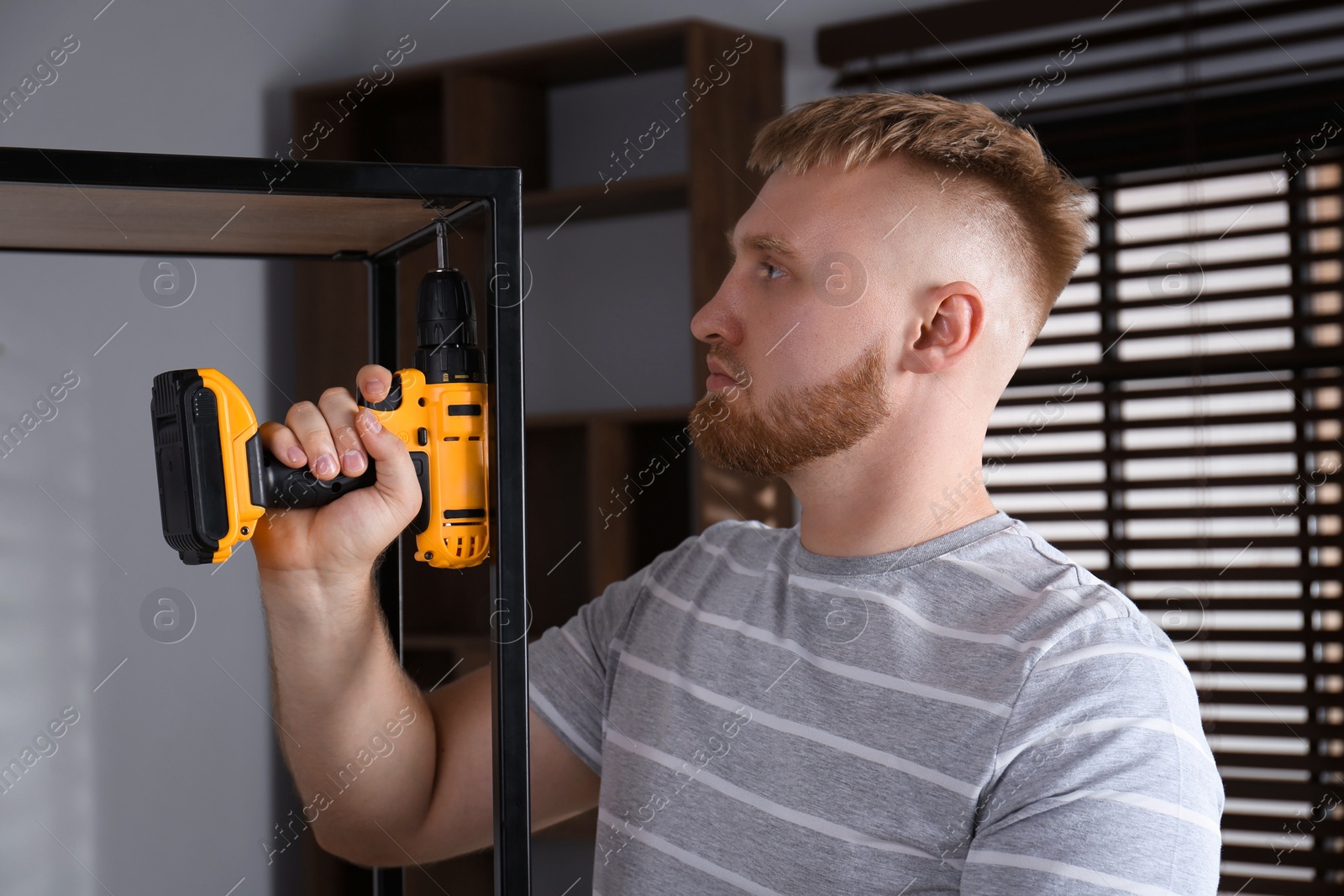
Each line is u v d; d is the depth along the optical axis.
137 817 1.99
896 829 0.70
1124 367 1.87
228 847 2.11
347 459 0.63
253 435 0.59
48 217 0.64
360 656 0.77
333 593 0.71
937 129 0.80
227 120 2.29
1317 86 1.73
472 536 0.64
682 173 1.99
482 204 0.62
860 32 2.05
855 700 0.74
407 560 2.29
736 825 0.77
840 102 0.83
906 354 0.79
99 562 1.98
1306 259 1.72
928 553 0.78
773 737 0.77
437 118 2.50
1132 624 0.70
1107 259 1.90
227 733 2.11
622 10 2.34
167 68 2.17
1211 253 1.81
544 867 2.23
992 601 0.74
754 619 0.83
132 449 2.04
